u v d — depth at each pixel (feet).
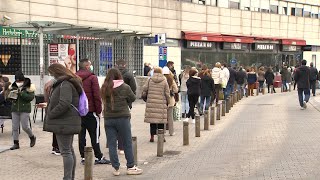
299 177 27.43
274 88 133.08
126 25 109.70
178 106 56.70
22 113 36.86
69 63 58.13
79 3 97.45
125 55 83.20
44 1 89.30
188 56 130.00
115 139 29.01
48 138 42.14
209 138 44.27
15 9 83.10
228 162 32.71
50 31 65.36
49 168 30.83
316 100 84.69
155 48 115.85
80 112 24.62
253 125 52.95
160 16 119.55
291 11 169.89
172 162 33.37
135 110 68.49
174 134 46.57
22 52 69.77
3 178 28.12
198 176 28.68
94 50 75.10
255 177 27.86
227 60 143.64
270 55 160.97
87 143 40.16
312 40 178.40
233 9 144.25
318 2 181.57
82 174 29.09
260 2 156.04
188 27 128.77
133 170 29.30
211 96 64.39
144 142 41.98
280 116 61.52
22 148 37.42
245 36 147.74
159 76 41.06
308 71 69.72
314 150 36.32
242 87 98.17
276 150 36.76
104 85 28.40
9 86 39.93
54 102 24.12
